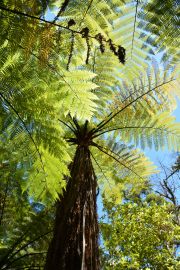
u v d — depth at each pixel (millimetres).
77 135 4273
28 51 2080
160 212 7230
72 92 2539
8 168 3615
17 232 5738
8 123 2785
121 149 5125
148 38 2160
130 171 5195
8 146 3012
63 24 2359
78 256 3016
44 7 1953
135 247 6824
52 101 2615
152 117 4785
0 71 2461
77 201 3400
